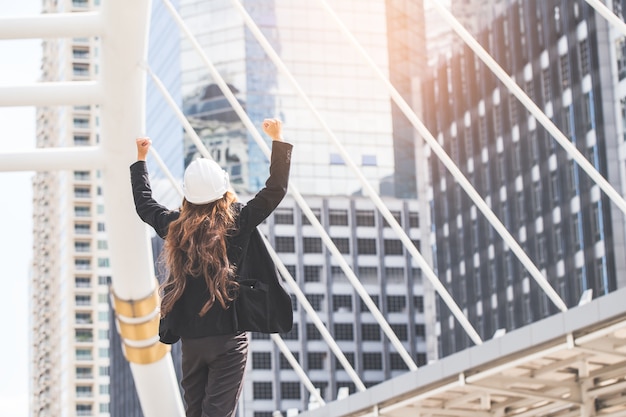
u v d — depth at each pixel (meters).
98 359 161.62
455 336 90.50
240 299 5.39
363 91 119.19
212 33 115.94
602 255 70.69
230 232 5.43
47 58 186.75
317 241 113.62
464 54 89.12
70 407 159.12
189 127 19.05
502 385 15.52
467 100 89.12
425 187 117.75
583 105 73.31
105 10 16.83
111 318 122.06
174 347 90.75
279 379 108.50
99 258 164.50
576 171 73.25
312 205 115.06
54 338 173.62
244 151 112.44
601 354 13.28
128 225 19.81
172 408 22.89
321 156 116.69
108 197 19.31
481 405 17.72
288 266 112.69
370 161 117.50
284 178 5.54
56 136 179.50
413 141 118.62
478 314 87.25
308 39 118.31
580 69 73.62
